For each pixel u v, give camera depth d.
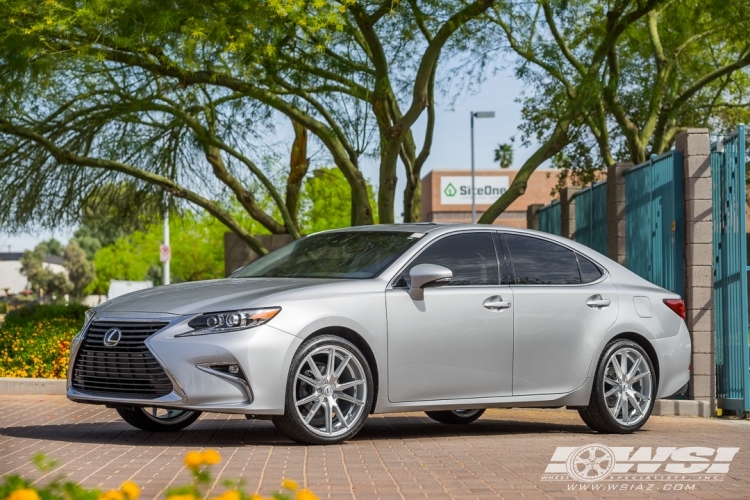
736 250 11.76
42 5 14.09
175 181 21.06
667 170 12.62
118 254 76.62
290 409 7.68
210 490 5.75
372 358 8.10
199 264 60.69
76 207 20.95
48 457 7.16
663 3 17.17
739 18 17.70
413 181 19.47
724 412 12.27
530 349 8.91
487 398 8.70
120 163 19.59
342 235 9.26
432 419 10.84
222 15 14.07
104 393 7.95
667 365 9.78
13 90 16.81
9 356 14.96
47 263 159.12
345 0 13.74
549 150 17.17
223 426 9.60
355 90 16.53
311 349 7.79
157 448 7.70
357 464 6.95
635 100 20.98
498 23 17.67
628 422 9.46
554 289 9.20
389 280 8.34
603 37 19.17
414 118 15.55
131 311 7.94
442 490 5.93
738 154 11.51
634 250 13.94
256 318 7.62
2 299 108.44
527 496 5.79
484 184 75.38
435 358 8.39
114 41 14.62
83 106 19.59
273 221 22.09
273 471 6.57
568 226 18.06
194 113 19.42
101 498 3.48
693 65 22.92
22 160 20.11
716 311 12.29
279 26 14.61
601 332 9.33
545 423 10.48
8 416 10.45
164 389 7.58
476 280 8.79
